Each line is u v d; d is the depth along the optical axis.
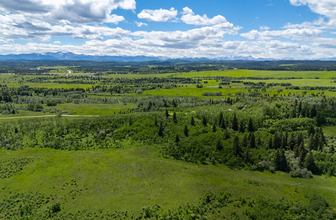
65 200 70.81
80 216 63.75
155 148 112.19
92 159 98.38
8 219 62.00
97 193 74.56
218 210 64.94
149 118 147.62
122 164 93.12
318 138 109.00
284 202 67.50
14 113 195.38
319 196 70.94
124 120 146.25
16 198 71.25
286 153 103.31
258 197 69.50
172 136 123.88
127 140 122.06
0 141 114.75
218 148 106.62
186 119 150.25
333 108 167.38
